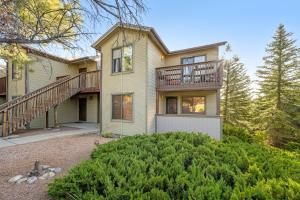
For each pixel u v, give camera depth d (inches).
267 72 733.9
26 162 221.5
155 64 442.3
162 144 202.7
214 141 214.8
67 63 640.4
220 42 437.1
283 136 660.7
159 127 420.8
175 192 112.3
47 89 460.1
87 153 256.2
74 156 243.6
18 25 156.2
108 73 465.1
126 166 146.1
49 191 129.0
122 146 207.2
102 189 121.2
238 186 109.5
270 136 684.1
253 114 802.8
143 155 171.2
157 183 118.3
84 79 536.7
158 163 147.3
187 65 395.2
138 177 124.6
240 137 479.2
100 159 165.3
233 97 819.4
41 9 158.6
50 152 262.1
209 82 373.7
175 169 137.5
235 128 518.9
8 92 647.8
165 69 424.2
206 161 153.0
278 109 689.0
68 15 161.2
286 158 171.3
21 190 152.6
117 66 451.2
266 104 724.0
